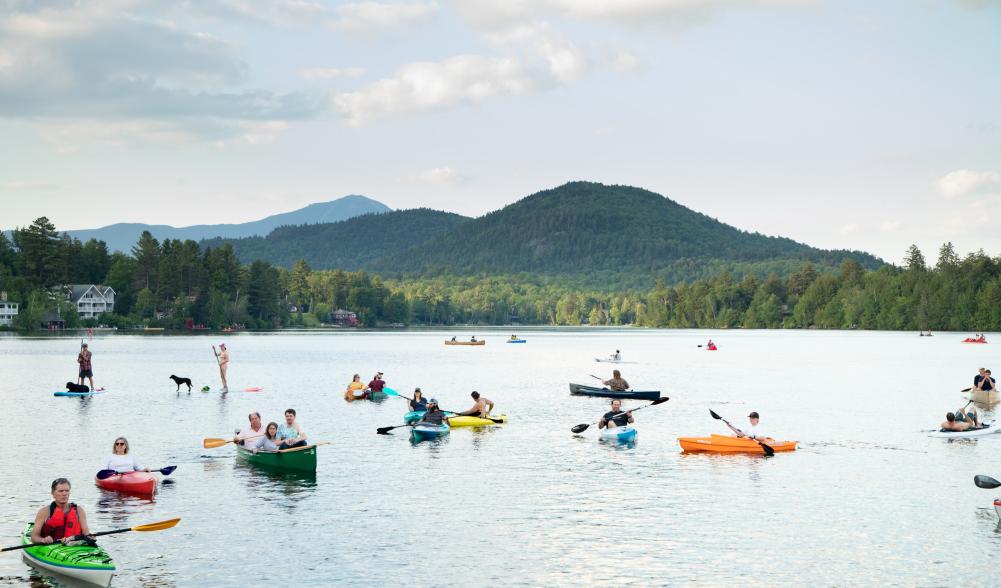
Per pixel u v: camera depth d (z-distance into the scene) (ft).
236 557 60.90
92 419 131.13
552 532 67.41
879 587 55.57
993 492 81.82
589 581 56.44
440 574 57.57
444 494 80.23
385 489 82.33
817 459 99.55
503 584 55.77
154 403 155.53
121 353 339.77
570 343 568.82
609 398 175.83
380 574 57.52
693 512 73.82
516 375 249.34
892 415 144.25
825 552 62.69
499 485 84.38
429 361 324.60
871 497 79.66
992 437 116.26
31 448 102.99
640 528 68.74
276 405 154.92
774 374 251.19
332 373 242.78
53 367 250.37
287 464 91.61
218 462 95.91
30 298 596.29
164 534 66.39
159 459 97.40
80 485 82.43
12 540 64.03
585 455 101.86
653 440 114.83
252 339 533.14
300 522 70.03
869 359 333.42
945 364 297.74
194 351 360.07
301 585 55.36
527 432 122.11
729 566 59.52
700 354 388.37
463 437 117.08
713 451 104.73
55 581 55.72
